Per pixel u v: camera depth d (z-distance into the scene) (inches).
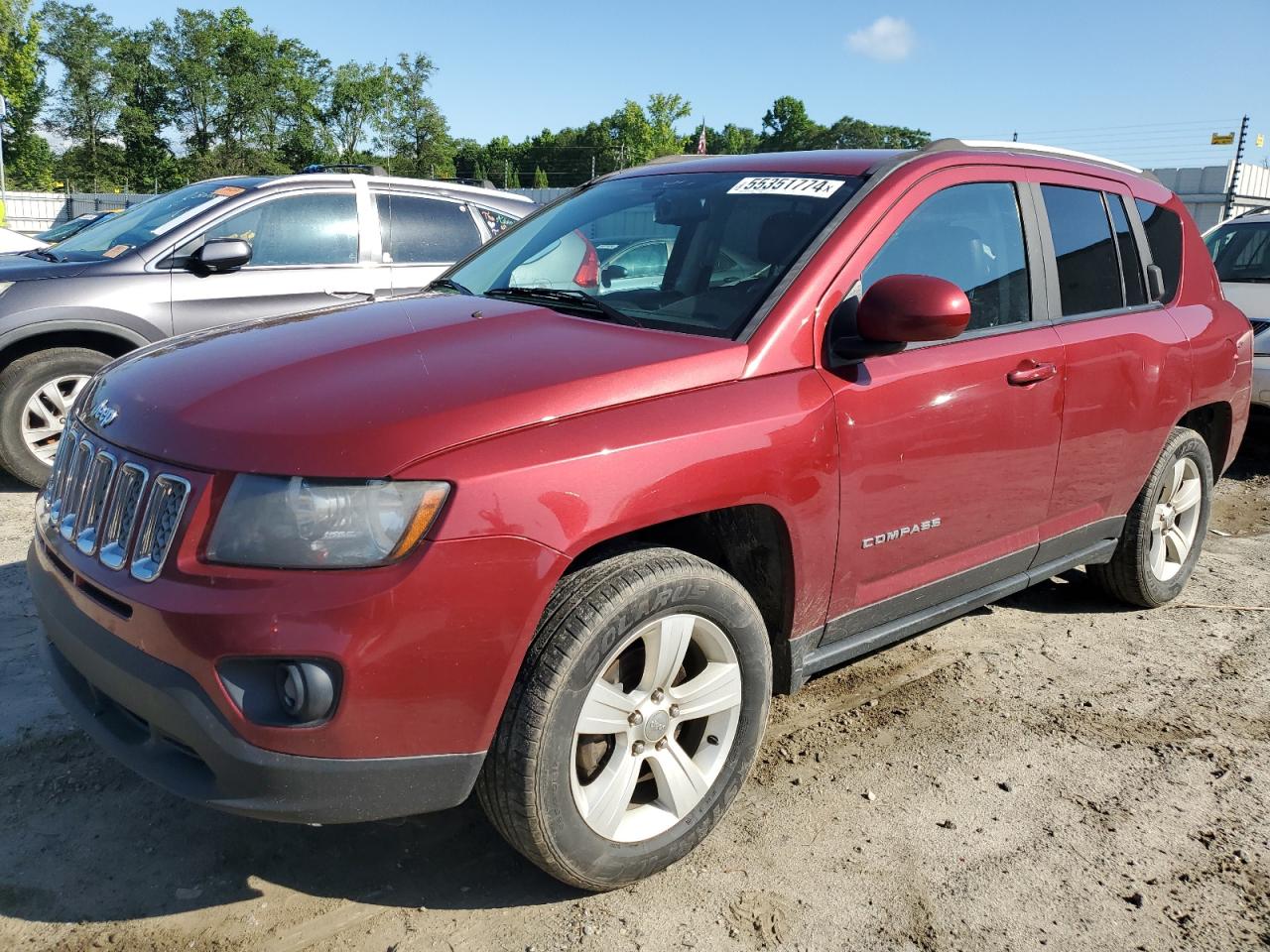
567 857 94.4
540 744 88.9
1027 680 152.4
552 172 3791.8
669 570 95.3
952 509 126.0
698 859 107.3
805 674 118.0
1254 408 290.0
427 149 3307.1
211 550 83.1
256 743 81.4
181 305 235.3
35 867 101.8
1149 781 125.6
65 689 99.8
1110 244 157.4
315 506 82.0
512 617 86.3
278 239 250.4
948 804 119.0
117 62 3016.7
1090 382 142.3
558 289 128.2
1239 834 115.4
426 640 82.8
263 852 106.0
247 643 79.8
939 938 97.0
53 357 224.7
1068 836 113.8
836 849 109.8
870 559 117.8
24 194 1363.2
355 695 81.0
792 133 4473.4
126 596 86.0
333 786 83.0
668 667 99.0
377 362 99.3
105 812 111.3
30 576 106.6
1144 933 98.9
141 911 96.4
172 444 89.0
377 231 263.3
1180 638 170.4
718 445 97.9
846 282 114.6
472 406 89.0
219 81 3102.9
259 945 92.7
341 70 3198.8
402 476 83.0
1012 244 138.1
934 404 118.8
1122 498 160.2
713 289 116.8
